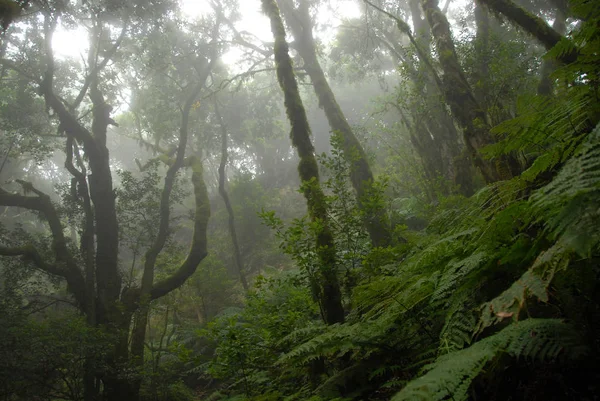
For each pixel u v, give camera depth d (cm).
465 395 151
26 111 1457
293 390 425
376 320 315
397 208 1100
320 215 509
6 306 1070
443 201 645
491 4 784
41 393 875
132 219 1425
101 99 1419
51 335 891
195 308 1630
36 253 1199
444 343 221
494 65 782
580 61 229
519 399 195
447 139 1094
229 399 448
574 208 145
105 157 1358
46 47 1250
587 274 175
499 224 219
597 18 222
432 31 789
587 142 164
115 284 1229
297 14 1353
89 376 946
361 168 939
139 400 1032
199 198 1479
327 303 464
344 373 324
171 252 1440
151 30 1537
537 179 282
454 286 256
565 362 179
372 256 434
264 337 439
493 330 224
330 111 1121
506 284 231
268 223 461
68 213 1388
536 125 254
